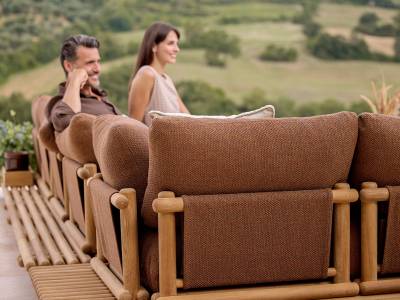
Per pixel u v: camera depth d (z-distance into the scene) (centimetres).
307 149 294
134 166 310
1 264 453
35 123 702
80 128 417
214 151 285
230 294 291
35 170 739
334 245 306
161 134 281
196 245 287
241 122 291
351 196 301
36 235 468
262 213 291
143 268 306
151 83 609
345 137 299
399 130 306
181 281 289
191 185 287
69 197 491
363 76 2273
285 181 296
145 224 305
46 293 328
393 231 311
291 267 299
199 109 2188
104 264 362
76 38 548
